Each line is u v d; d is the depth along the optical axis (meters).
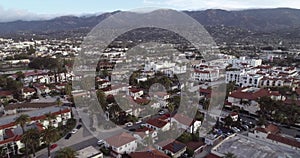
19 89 105.44
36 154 58.62
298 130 73.62
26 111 82.75
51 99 103.00
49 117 71.56
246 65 159.88
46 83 127.12
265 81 121.81
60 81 134.00
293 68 151.62
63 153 47.22
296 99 92.88
